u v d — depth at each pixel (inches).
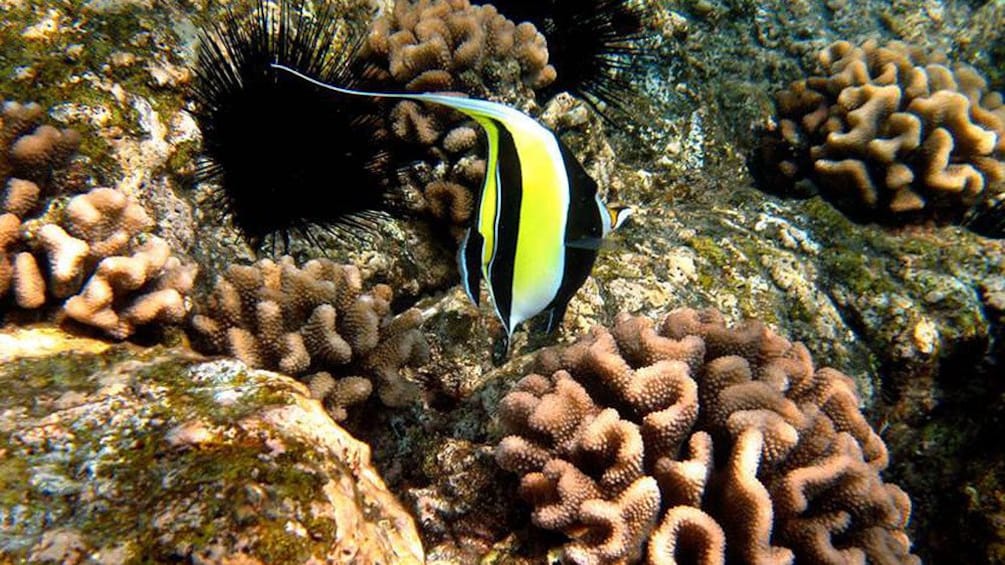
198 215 43.4
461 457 41.2
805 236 54.9
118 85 41.6
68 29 41.3
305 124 43.4
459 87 48.8
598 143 53.6
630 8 60.1
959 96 56.2
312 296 41.7
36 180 38.6
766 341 40.1
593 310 47.1
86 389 33.2
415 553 34.7
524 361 44.9
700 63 66.4
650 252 51.1
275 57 43.9
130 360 35.4
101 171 40.2
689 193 61.1
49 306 37.4
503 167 32.1
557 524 35.4
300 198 44.4
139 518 29.1
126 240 38.2
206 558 28.5
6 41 40.0
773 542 36.6
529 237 33.2
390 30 50.1
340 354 40.8
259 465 30.5
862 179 56.8
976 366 51.0
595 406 37.8
